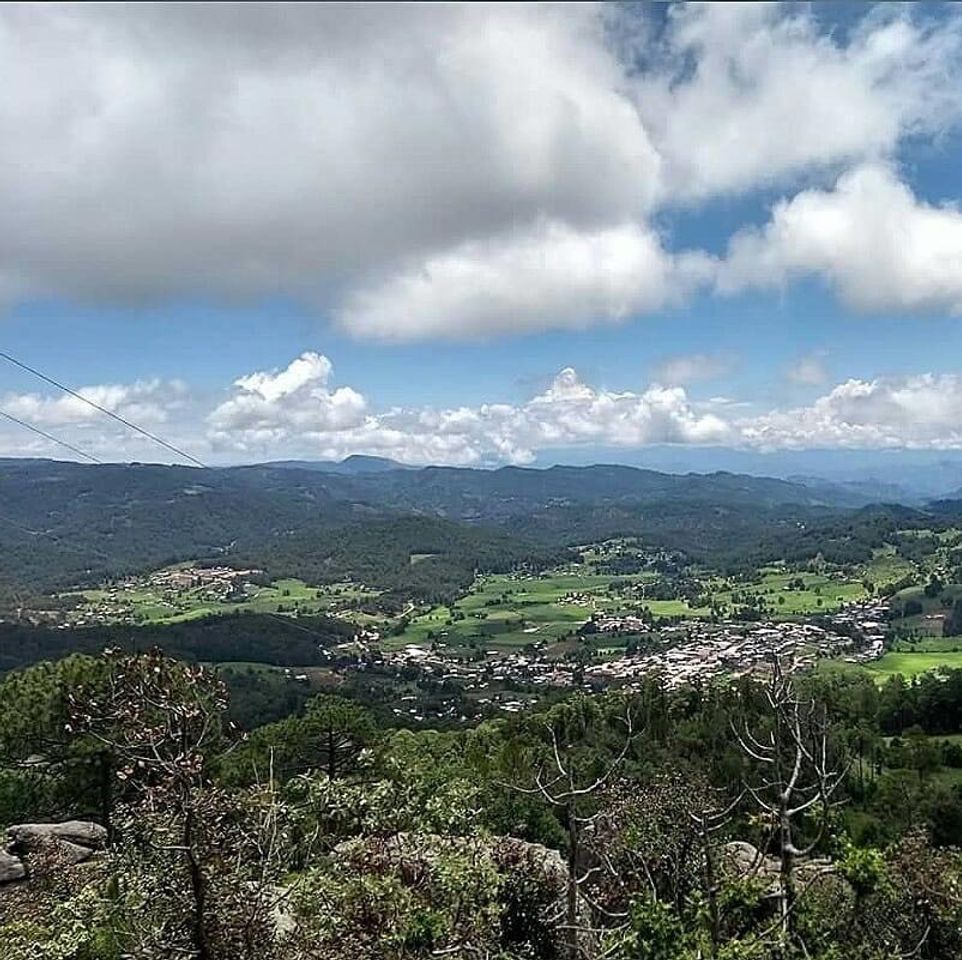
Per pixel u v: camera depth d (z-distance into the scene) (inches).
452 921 433.4
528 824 715.4
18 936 506.3
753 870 418.9
